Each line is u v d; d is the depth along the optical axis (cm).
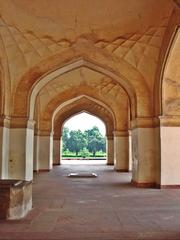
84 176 902
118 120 1083
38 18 637
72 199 510
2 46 650
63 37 677
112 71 698
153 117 695
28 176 696
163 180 652
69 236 291
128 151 1075
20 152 678
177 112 664
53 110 1100
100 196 542
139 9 614
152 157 689
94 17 643
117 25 658
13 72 690
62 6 616
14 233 301
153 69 687
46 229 317
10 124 685
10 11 611
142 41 667
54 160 1445
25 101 691
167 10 596
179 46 615
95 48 686
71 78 980
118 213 397
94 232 306
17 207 366
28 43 673
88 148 2806
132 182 742
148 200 500
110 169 1191
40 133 1105
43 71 692
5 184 364
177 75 660
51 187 670
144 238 285
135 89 698
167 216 379
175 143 658
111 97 1055
